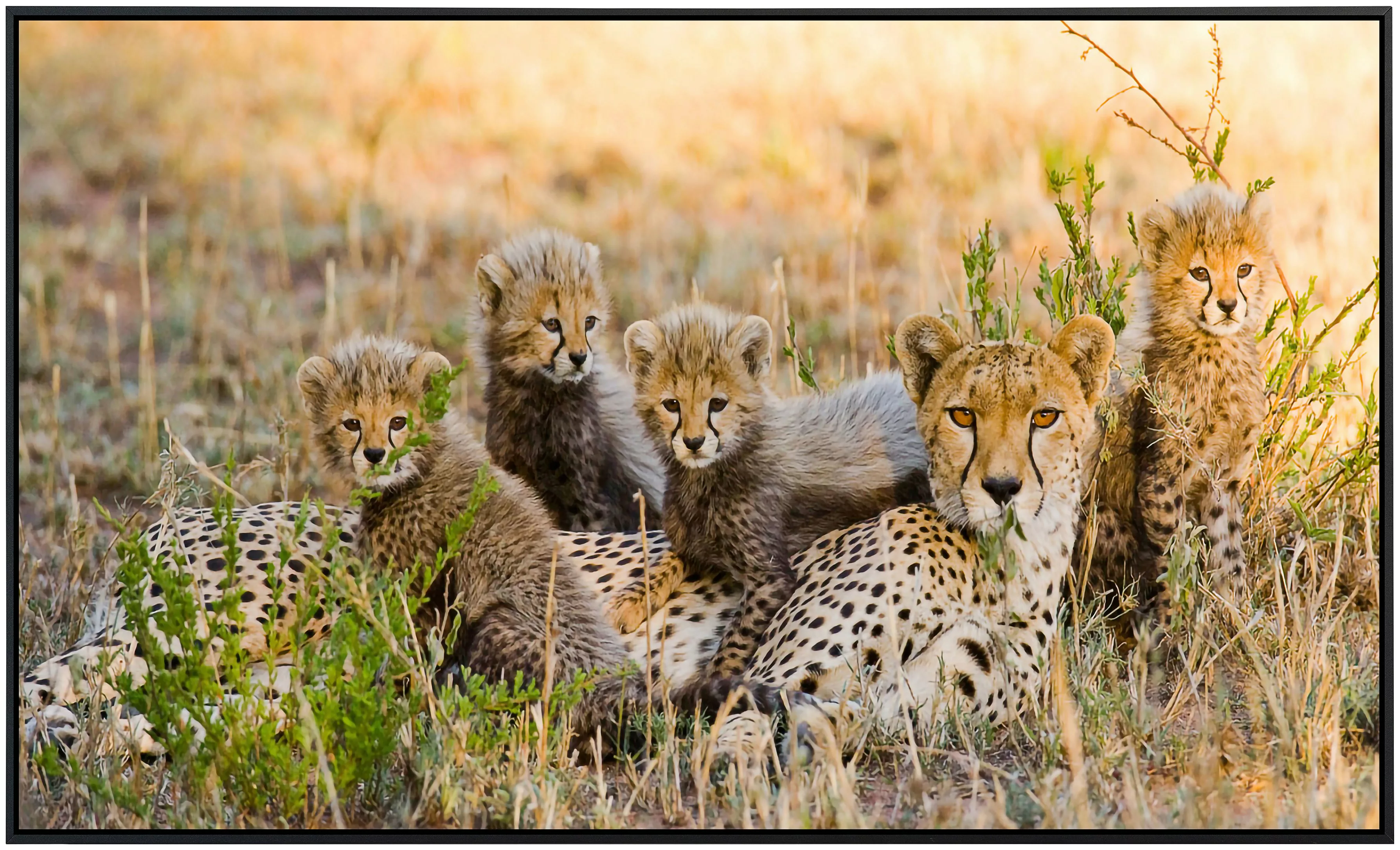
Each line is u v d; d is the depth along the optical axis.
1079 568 9.64
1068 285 10.04
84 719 8.32
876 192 20.36
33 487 12.96
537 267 11.14
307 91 24.30
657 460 11.54
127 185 21.03
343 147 22.36
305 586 7.88
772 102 23.59
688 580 9.42
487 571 8.84
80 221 19.62
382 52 25.98
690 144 22.48
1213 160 10.77
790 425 9.76
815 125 22.70
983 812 7.25
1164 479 9.35
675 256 18.33
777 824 7.21
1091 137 20.55
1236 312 9.32
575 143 22.70
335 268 18.47
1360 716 8.23
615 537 9.96
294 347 15.70
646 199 20.58
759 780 7.44
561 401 11.15
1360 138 18.97
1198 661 8.84
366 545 9.06
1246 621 8.93
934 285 16.22
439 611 8.66
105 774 7.83
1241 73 21.56
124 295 17.55
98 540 11.67
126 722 8.26
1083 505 9.57
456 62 25.42
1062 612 8.91
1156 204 9.67
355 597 7.24
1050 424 8.34
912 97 23.05
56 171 21.28
